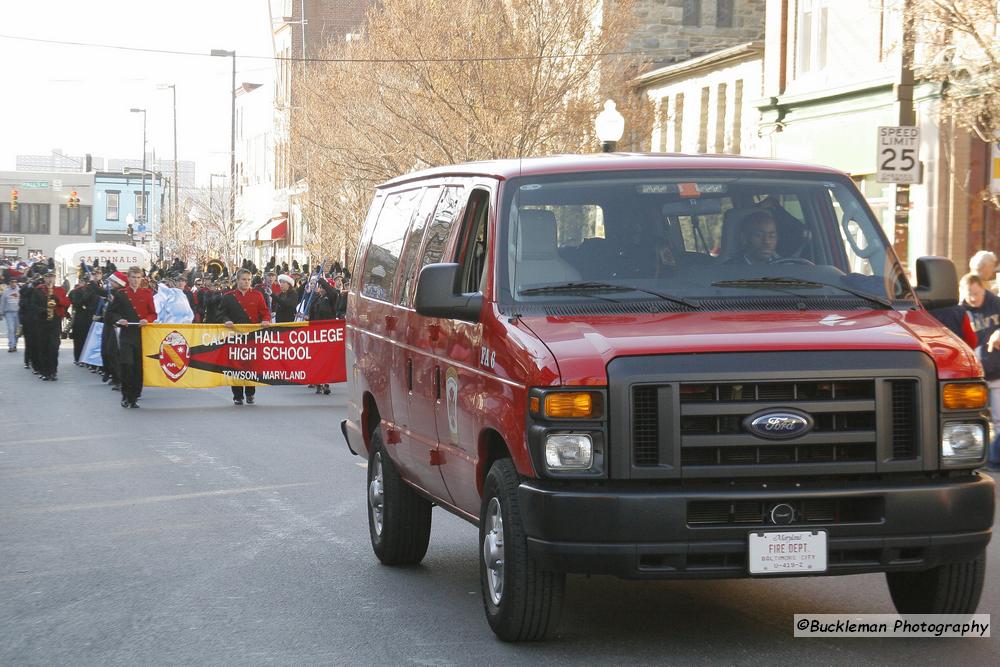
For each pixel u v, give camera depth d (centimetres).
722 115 4431
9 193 13862
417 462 986
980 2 2075
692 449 741
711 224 877
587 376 744
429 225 1012
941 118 2383
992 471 1587
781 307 829
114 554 1143
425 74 4091
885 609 898
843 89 3275
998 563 1057
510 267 846
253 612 924
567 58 4191
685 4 5291
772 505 743
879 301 841
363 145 4706
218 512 1351
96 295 3975
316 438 2011
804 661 774
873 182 3216
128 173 15325
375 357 1101
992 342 1584
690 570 742
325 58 5738
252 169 10956
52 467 1712
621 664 774
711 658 784
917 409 759
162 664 799
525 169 890
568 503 736
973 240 2900
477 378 838
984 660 768
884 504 748
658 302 828
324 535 1220
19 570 1080
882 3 2802
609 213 873
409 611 922
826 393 752
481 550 840
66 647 842
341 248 5738
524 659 790
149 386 2692
